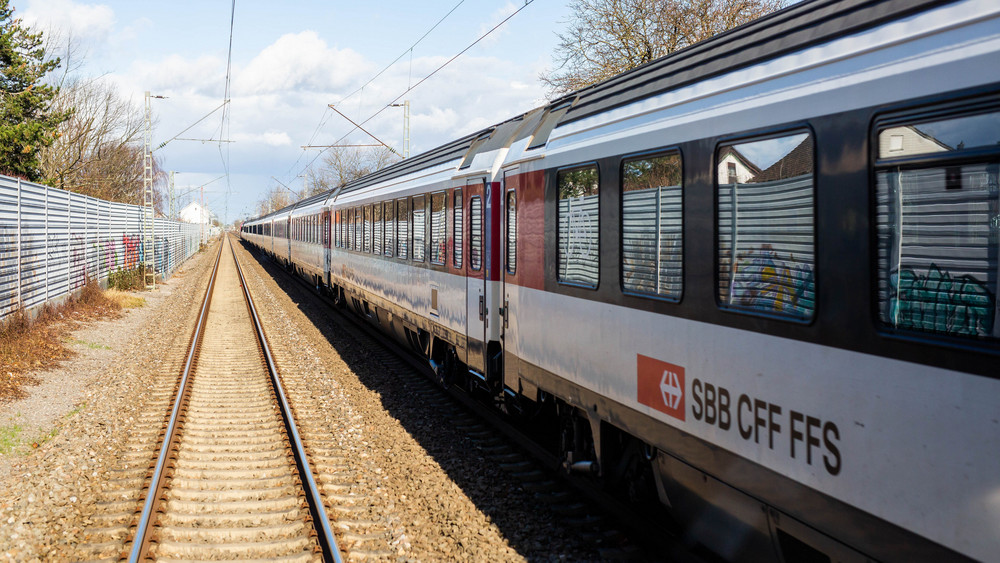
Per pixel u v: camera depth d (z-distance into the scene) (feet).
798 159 10.53
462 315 26.50
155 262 97.50
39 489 19.39
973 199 8.05
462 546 15.93
